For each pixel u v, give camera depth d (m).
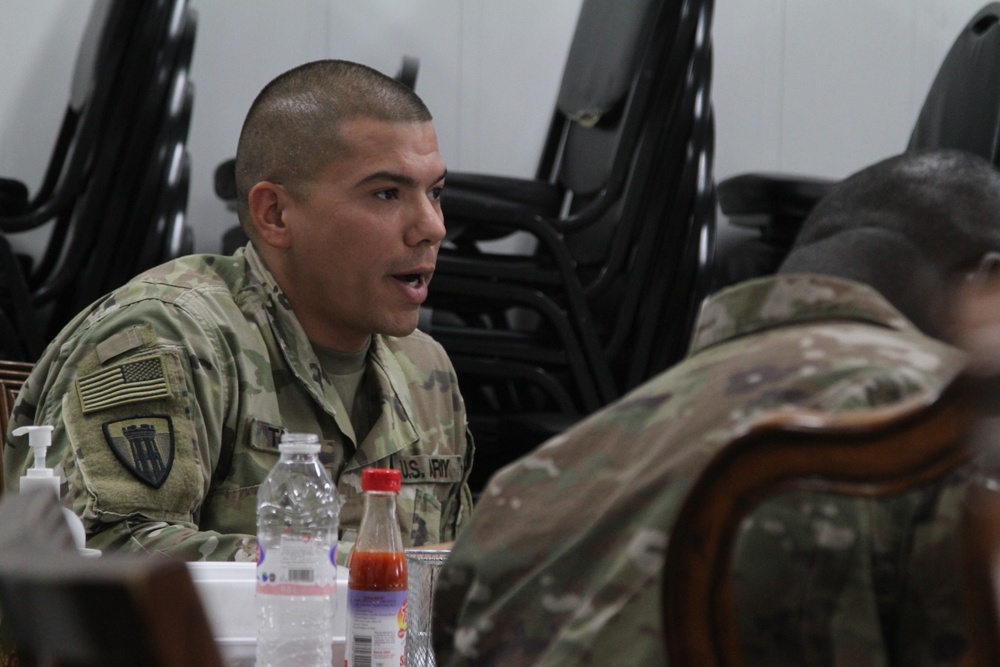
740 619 1.57
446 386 4.38
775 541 1.57
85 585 0.90
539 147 7.66
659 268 6.49
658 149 6.43
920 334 1.80
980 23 6.26
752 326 1.85
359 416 4.11
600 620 1.66
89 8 7.17
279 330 3.92
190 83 6.43
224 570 2.66
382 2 7.41
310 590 2.55
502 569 1.81
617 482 1.77
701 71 6.32
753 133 7.98
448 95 7.52
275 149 3.95
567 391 6.84
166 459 3.49
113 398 3.53
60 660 0.99
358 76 3.99
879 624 1.56
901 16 8.19
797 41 8.02
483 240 6.96
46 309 6.68
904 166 2.02
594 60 6.86
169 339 3.66
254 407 3.78
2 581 0.99
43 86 7.09
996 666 1.18
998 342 1.20
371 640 2.45
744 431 1.31
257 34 7.26
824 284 1.82
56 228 6.67
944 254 1.92
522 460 1.91
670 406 1.79
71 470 3.46
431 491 4.18
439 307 6.76
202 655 0.92
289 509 3.03
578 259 7.01
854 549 1.55
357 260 3.93
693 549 1.35
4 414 4.29
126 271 6.28
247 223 4.03
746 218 7.18
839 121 8.11
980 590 1.19
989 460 1.23
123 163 6.14
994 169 2.01
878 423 1.25
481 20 7.54
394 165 3.90
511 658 1.75
